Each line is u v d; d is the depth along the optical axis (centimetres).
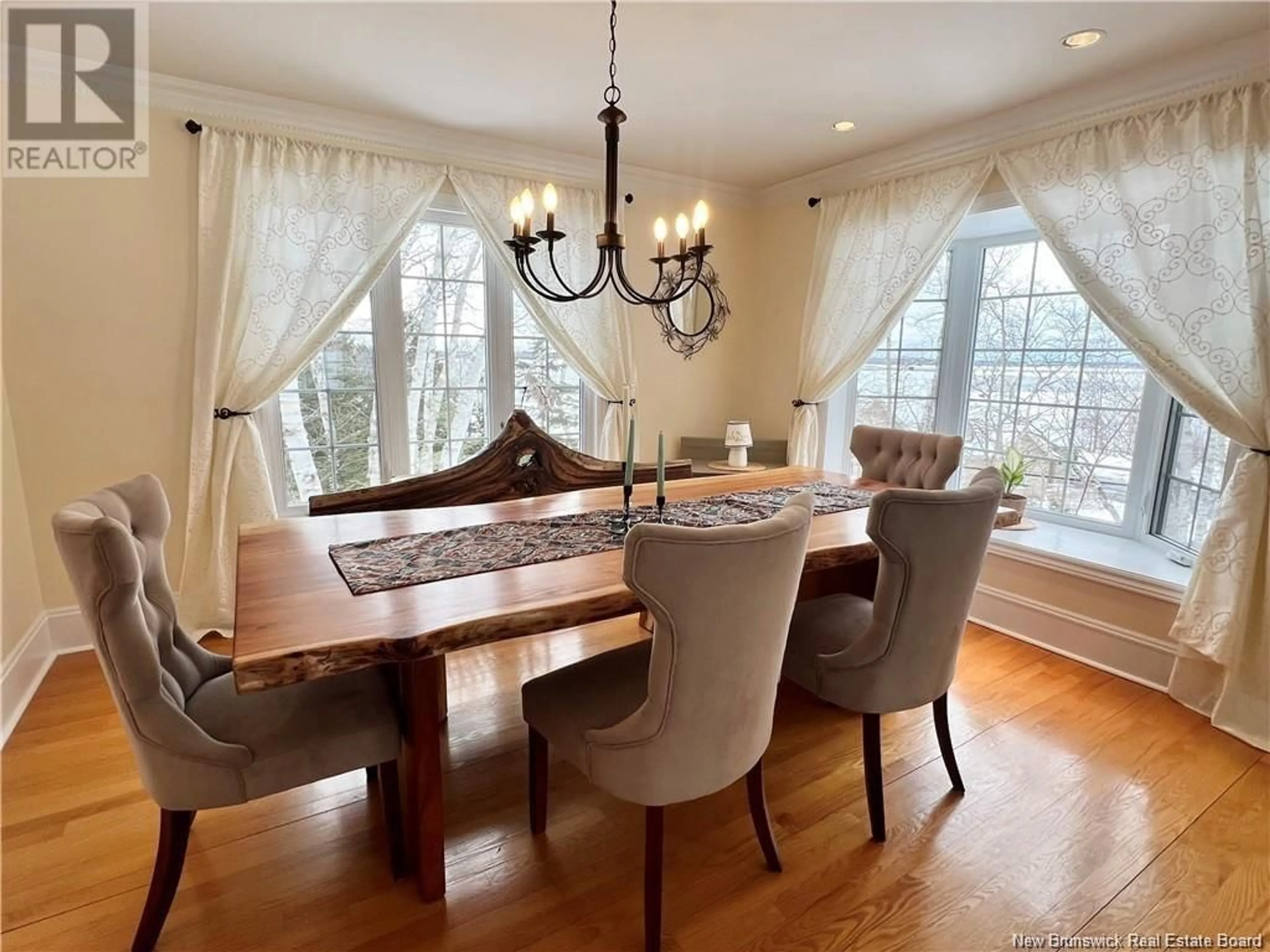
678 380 436
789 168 382
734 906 152
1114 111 259
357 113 301
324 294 306
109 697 240
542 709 158
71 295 263
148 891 153
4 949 137
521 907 151
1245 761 209
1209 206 231
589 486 299
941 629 170
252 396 297
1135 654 263
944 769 205
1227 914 151
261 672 112
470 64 250
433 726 144
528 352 386
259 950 139
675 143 339
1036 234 343
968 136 310
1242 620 221
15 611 239
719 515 218
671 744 132
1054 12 206
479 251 363
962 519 158
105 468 278
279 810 183
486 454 275
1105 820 181
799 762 210
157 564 159
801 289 418
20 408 259
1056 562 287
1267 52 216
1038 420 351
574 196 370
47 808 181
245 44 235
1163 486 304
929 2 202
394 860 157
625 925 147
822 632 190
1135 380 312
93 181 262
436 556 172
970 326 373
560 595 144
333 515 225
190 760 129
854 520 213
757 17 212
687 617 122
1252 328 220
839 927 147
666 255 405
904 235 344
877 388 413
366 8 209
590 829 177
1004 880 160
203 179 277
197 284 285
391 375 344
